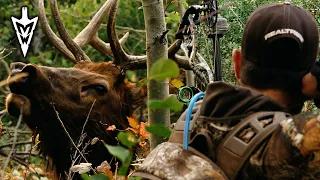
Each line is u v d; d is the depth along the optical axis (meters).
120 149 3.41
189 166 3.70
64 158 8.34
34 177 7.89
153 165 3.80
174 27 13.95
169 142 3.97
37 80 7.82
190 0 13.18
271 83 3.89
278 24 3.82
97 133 8.60
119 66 9.22
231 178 3.62
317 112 3.42
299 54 3.83
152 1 6.84
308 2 7.57
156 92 6.86
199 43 7.61
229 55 7.80
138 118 9.62
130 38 15.02
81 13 15.06
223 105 3.77
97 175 3.88
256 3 7.81
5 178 7.53
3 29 14.45
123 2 14.87
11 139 9.40
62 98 8.23
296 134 3.41
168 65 3.21
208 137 3.75
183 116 4.05
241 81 4.01
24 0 15.75
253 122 3.63
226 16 7.87
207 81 6.61
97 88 8.66
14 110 7.80
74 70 8.62
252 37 3.89
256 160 3.54
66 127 8.32
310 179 3.40
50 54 14.30
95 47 10.79
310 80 3.88
